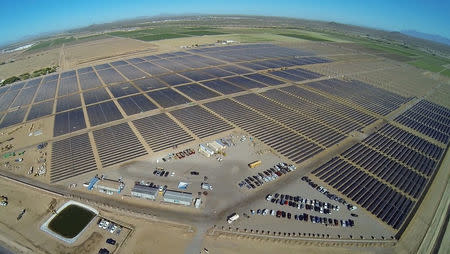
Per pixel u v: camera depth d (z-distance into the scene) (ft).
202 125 487.20
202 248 255.70
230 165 376.48
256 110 550.36
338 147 431.02
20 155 417.08
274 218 290.35
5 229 280.51
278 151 412.98
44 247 260.01
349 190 336.29
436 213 310.65
